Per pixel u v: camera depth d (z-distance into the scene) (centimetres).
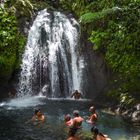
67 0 2398
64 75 2094
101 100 1847
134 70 1733
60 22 2209
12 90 1970
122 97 1720
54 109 1677
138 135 1299
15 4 2134
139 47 1648
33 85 2042
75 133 1270
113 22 1753
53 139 1243
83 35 2117
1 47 1931
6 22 1984
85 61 2089
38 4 2341
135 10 1577
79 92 2058
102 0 1931
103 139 1209
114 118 1535
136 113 1552
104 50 2023
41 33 2139
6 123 1427
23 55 2041
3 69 1923
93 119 1467
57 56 2105
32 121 1456
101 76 2019
